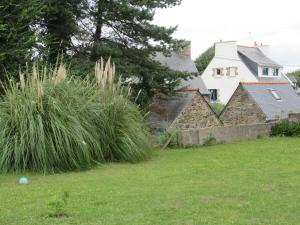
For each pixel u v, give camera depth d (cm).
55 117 1148
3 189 912
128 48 2094
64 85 1246
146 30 2070
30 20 1706
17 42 1571
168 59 4388
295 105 3222
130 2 2038
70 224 638
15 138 1134
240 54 5903
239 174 1066
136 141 1335
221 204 753
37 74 1245
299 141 2019
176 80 2138
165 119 2439
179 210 712
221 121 2780
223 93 5809
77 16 2008
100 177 1048
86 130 1220
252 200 783
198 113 2627
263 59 6062
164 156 1455
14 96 1196
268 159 1357
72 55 1970
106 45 1952
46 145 1124
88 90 1324
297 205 748
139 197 809
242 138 2131
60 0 1911
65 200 714
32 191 885
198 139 1872
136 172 1116
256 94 3002
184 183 948
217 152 1584
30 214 695
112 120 1316
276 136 2308
